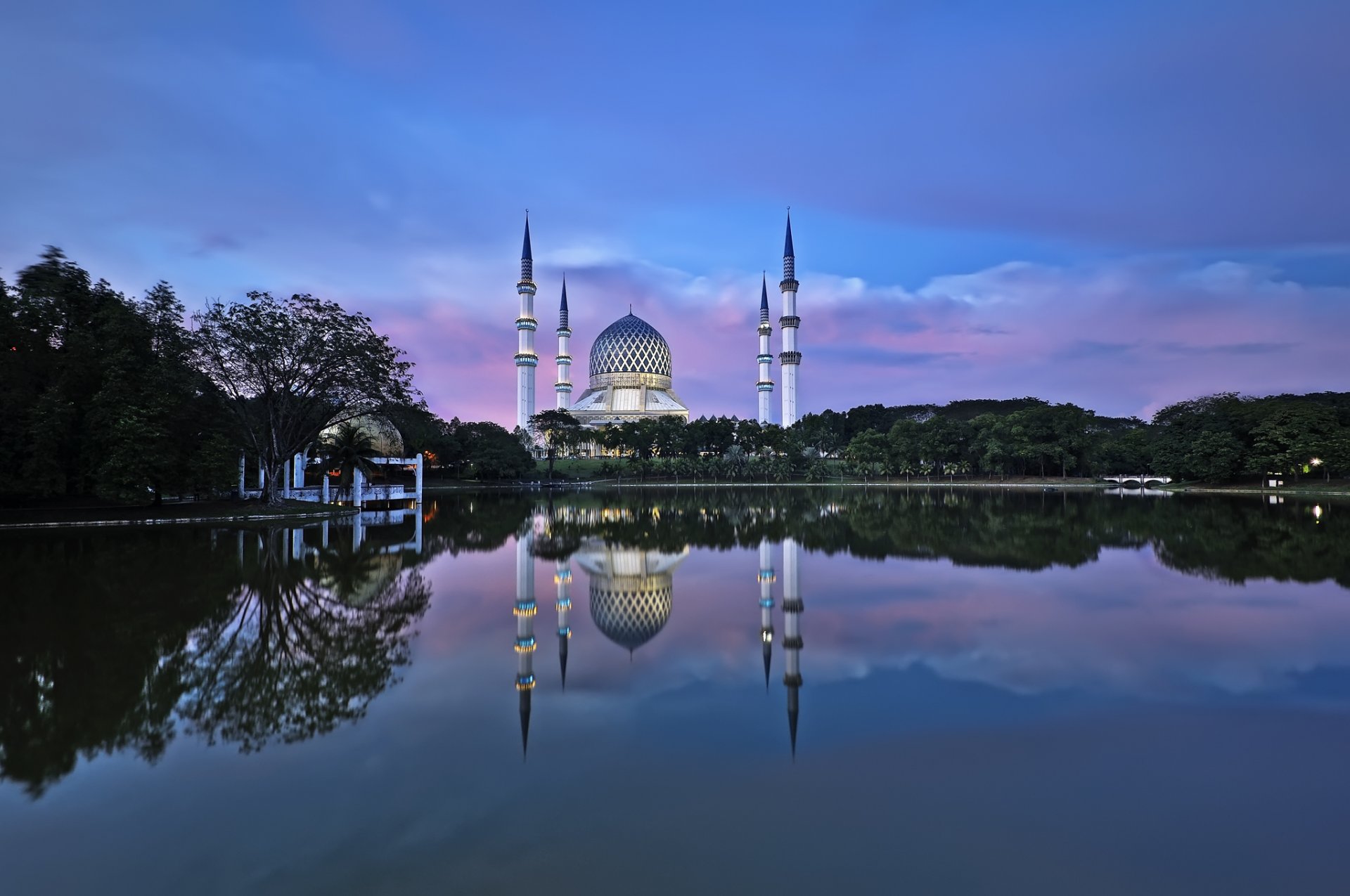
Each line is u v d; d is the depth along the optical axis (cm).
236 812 1005
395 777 1109
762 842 915
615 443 15375
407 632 2023
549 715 1366
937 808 1003
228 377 5741
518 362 17300
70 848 918
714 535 4500
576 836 931
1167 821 970
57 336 5122
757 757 1173
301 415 6325
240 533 4578
